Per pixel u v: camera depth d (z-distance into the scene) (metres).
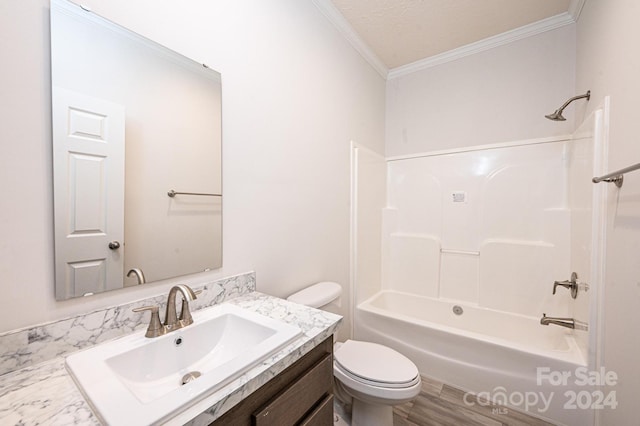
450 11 1.84
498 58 2.17
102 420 0.50
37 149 0.69
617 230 1.14
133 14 0.87
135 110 0.88
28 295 0.68
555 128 1.97
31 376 0.64
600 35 1.39
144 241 0.91
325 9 1.74
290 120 1.51
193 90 1.04
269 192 1.38
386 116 2.68
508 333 2.06
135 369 0.75
